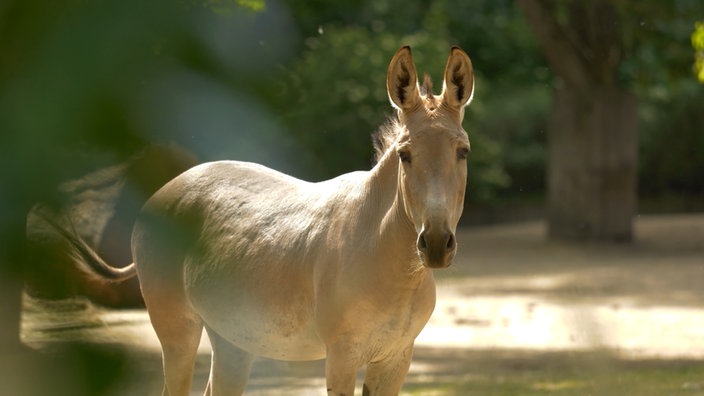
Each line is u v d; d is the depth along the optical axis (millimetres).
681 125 66500
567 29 46312
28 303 2812
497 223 58938
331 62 50375
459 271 37625
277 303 10500
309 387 18000
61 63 2434
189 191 11703
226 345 11812
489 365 20484
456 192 8766
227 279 10875
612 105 46188
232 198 11383
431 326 26016
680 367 19938
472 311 28422
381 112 49625
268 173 11734
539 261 40781
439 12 60125
